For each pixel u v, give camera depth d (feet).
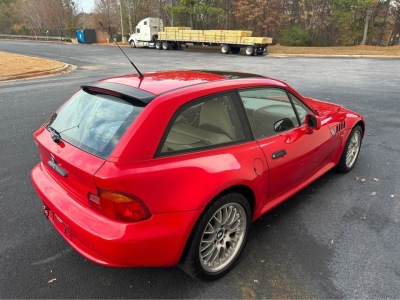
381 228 10.33
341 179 13.87
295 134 10.22
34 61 59.36
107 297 7.54
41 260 8.79
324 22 131.34
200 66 59.06
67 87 35.19
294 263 8.71
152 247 6.59
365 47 106.42
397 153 16.88
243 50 106.83
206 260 7.85
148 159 6.63
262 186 8.82
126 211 6.35
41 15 193.16
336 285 7.91
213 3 128.06
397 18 133.59
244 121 8.64
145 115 6.88
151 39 111.65
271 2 129.49
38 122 21.76
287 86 10.73
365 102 29.25
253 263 8.71
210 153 7.57
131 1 147.43
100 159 6.59
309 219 10.85
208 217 7.30
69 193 7.56
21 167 14.79
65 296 7.55
